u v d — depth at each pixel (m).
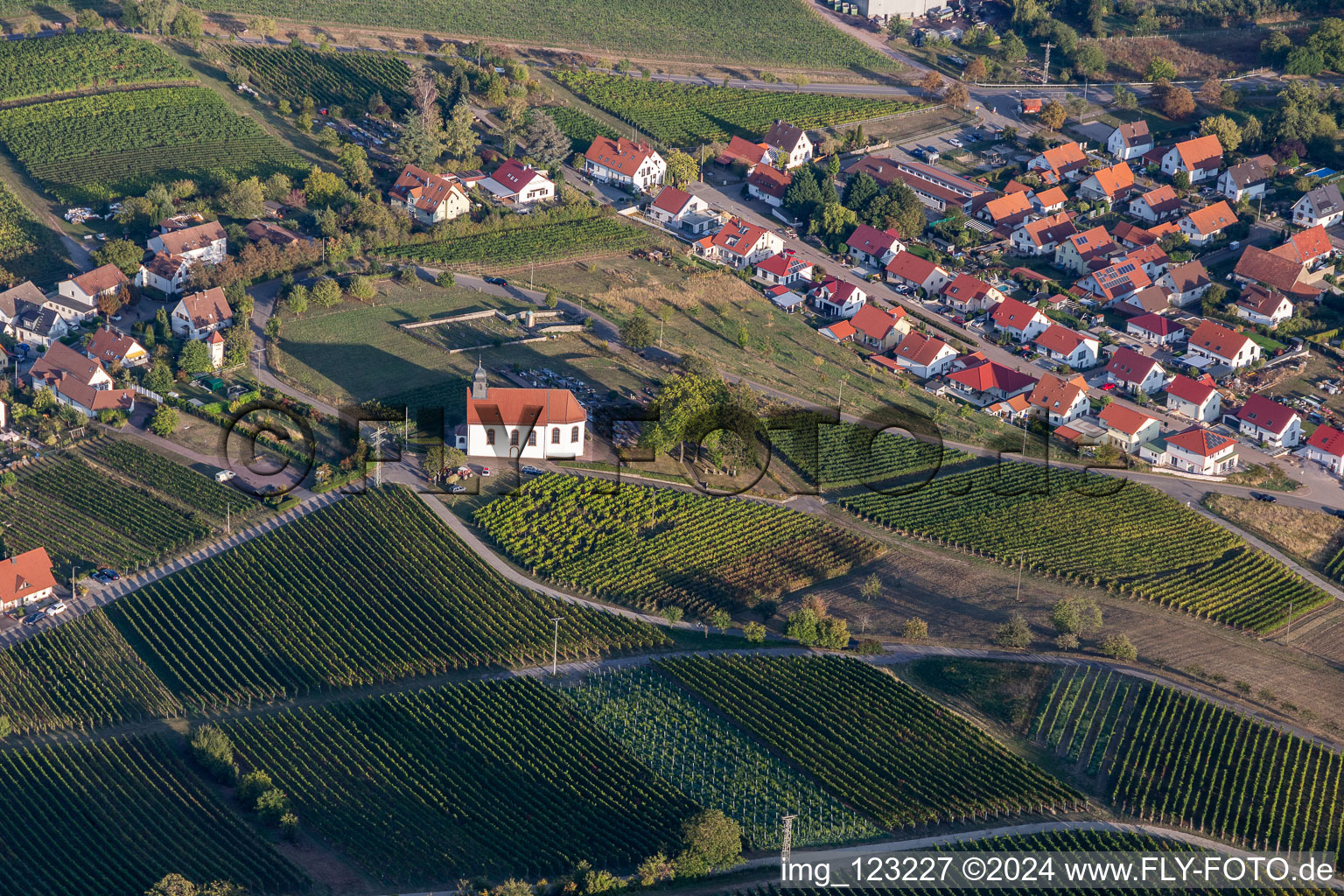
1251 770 182.50
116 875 167.00
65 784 180.62
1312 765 183.62
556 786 179.38
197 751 183.50
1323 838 171.88
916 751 184.12
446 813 176.00
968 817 175.38
